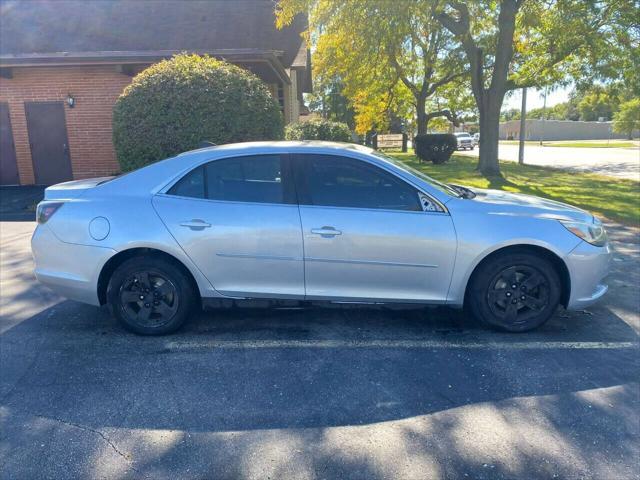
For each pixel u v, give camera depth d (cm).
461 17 1583
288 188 422
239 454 280
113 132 931
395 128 4606
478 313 429
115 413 320
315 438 294
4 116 1373
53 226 428
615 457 275
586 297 428
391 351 403
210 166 430
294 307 433
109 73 1348
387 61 1703
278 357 394
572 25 1483
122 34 1444
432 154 2342
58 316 481
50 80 1354
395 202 420
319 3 1266
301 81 2314
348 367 378
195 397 338
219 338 431
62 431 302
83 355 400
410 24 1238
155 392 345
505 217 420
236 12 1564
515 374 365
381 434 297
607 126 7988
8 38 1401
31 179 1405
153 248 418
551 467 267
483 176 1683
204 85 893
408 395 339
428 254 413
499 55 1659
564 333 436
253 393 343
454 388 347
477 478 260
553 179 1669
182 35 1458
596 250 423
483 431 299
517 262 420
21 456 279
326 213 414
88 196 432
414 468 268
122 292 428
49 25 1466
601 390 343
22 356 398
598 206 1093
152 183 432
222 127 889
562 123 8000
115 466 271
